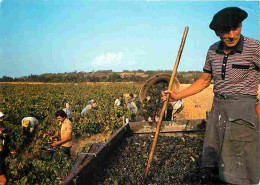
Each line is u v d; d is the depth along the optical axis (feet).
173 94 9.78
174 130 18.72
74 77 231.50
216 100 8.38
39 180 15.58
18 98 66.13
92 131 36.70
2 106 43.55
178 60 9.71
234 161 7.67
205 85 9.47
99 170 11.33
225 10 7.40
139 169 12.31
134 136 17.72
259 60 7.43
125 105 44.34
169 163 13.20
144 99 24.18
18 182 16.66
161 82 24.84
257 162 7.50
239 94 7.75
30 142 26.76
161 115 9.95
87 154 10.80
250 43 7.48
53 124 33.09
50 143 20.98
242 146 7.57
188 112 47.62
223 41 7.72
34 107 49.11
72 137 22.62
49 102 56.08
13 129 26.18
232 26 7.27
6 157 19.17
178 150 15.12
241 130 7.56
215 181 10.05
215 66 8.18
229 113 7.79
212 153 8.39
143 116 24.30
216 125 8.25
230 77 7.79
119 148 15.05
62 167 15.61
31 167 17.63
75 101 61.36
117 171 11.96
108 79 215.10
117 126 38.24
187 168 12.34
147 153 14.51
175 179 11.33
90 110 38.60
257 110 7.68
